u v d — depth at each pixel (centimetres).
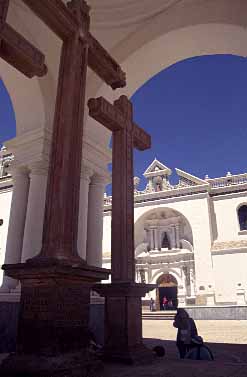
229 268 2500
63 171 354
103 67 495
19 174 843
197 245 2664
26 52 370
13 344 644
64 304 306
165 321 1909
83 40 436
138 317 420
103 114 464
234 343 920
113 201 474
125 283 400
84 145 845
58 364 278
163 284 2809
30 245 740
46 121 807
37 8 391
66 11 414
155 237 2955
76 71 410
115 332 398
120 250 444
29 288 313
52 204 341
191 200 2809
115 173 489
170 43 832
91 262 848
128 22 849
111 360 385
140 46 849
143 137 562
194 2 798
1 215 2302
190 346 510
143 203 2983
